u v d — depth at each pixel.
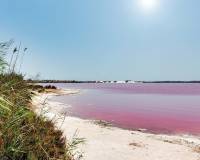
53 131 5.86
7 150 3.41
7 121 3.62
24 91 5.59
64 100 37.66
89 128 14.92
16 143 3.76
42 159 4.24
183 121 21.34
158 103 40.53
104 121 19.44
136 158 9.80
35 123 5.02
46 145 4.73
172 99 50.53
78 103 33.78
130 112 26.89
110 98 48.88
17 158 3.69
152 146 11.84
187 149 11.70
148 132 15.91
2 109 3.58
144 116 24.08
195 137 14.76
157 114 26.03
